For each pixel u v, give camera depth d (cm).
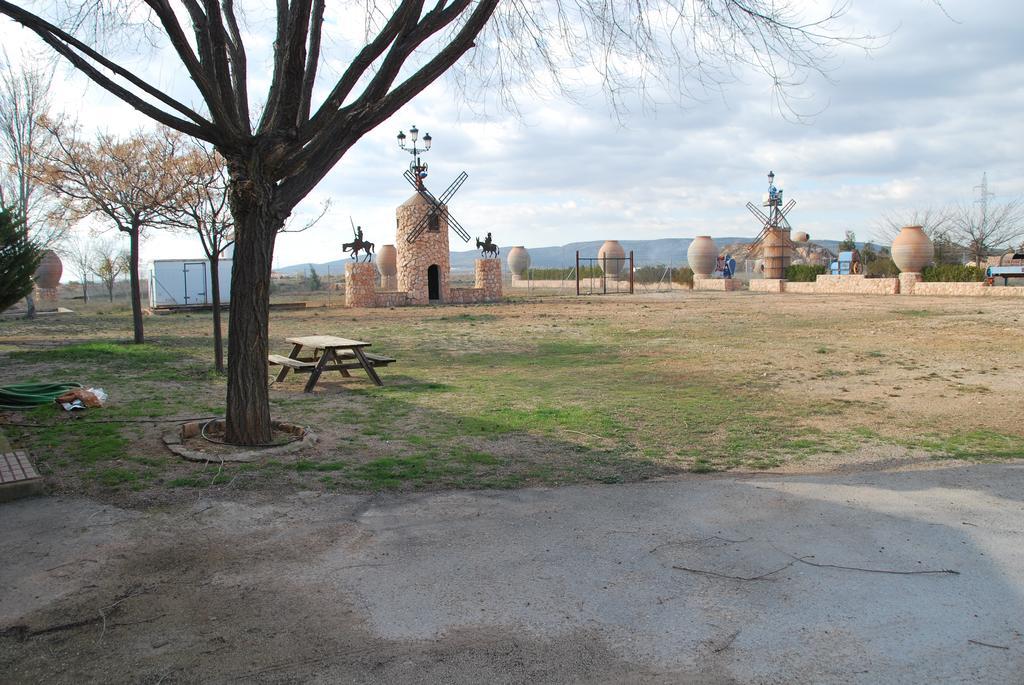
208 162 1168
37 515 505
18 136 1964
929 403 954
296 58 636
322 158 702
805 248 7819
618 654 321
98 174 1369
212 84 611
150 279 3497
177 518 500
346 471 620
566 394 1045
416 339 1920
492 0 677
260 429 703
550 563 420
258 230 684
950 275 3769
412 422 837
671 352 1570
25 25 562
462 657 321
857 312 2570
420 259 3934
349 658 321
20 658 325
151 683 304
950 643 327
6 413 838
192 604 375
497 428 802
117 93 595
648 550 437
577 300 3925
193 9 671
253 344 696
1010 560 416
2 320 2831
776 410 917
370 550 443
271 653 326
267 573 411
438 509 517
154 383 1119
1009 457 666
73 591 391
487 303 3825
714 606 365
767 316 2498
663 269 6425
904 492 547
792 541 449
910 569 405
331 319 2706
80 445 693
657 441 746
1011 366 1261
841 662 312
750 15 679
